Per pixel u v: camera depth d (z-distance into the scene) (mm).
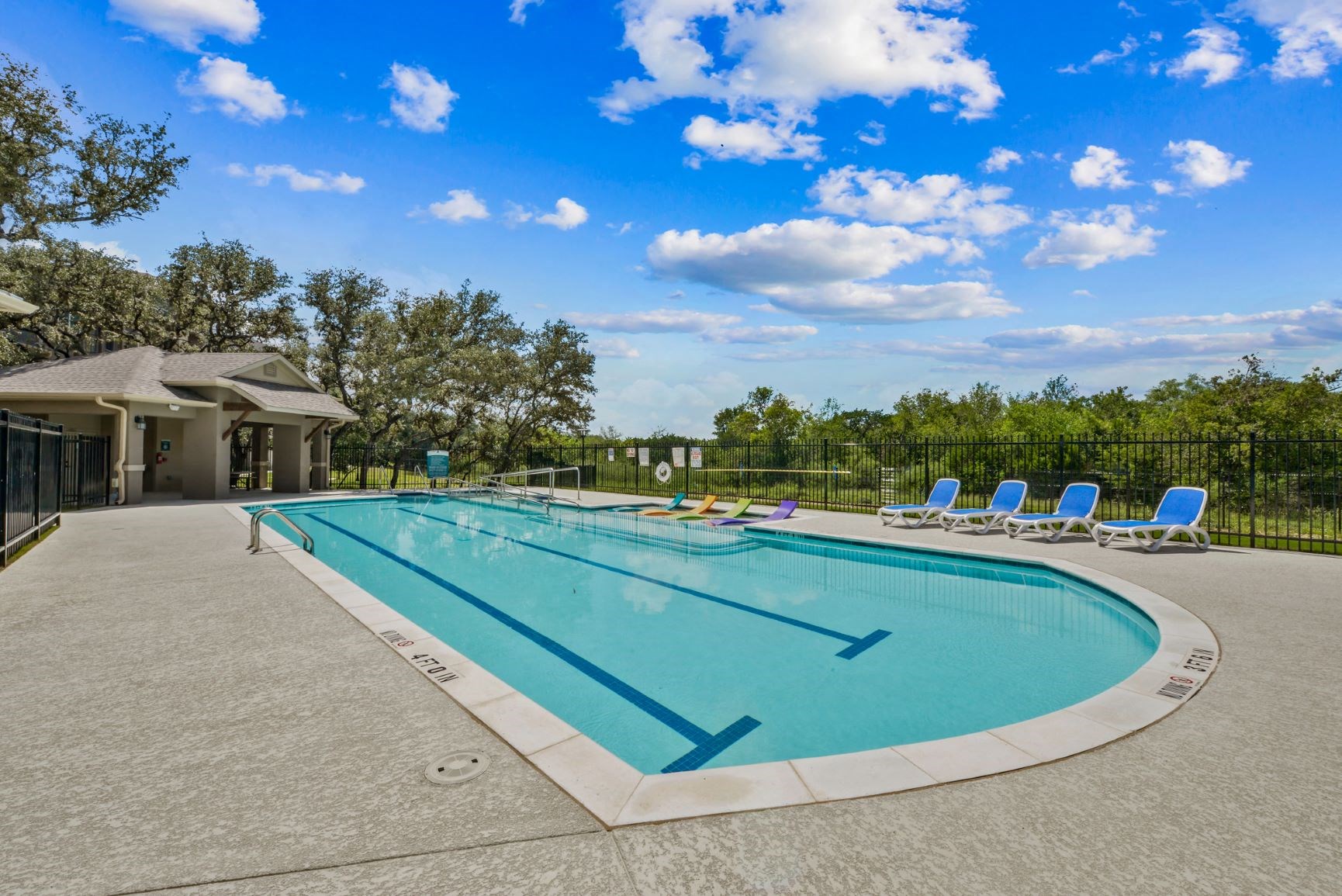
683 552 11922
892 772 3166
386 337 28938
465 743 3441
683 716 4785
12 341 27344
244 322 30562
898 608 7891
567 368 31109
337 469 27328
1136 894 2252
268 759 3250
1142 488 15594
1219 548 10469
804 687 5332
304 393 22984
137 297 27266
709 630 7004
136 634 5492
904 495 19734
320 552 11906
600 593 8711
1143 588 7426
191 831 2621
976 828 2680
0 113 20781
